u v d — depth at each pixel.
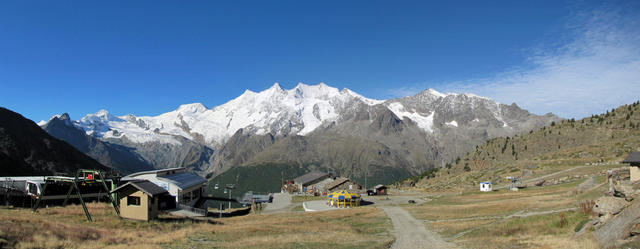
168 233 39.97
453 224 48.59
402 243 36.97
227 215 88.75
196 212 73.06
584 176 99.06
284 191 176.88
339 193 102.62
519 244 28.95
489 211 57.22
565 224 32.06
